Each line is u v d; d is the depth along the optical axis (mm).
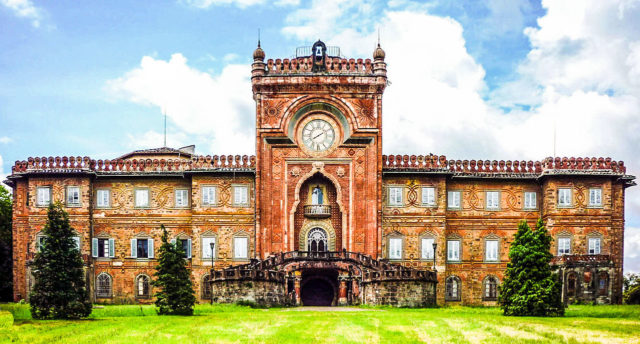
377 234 75438
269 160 76625
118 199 78688
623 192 79250
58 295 51969
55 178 77438
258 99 77125
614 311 58406
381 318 50094
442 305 73188
